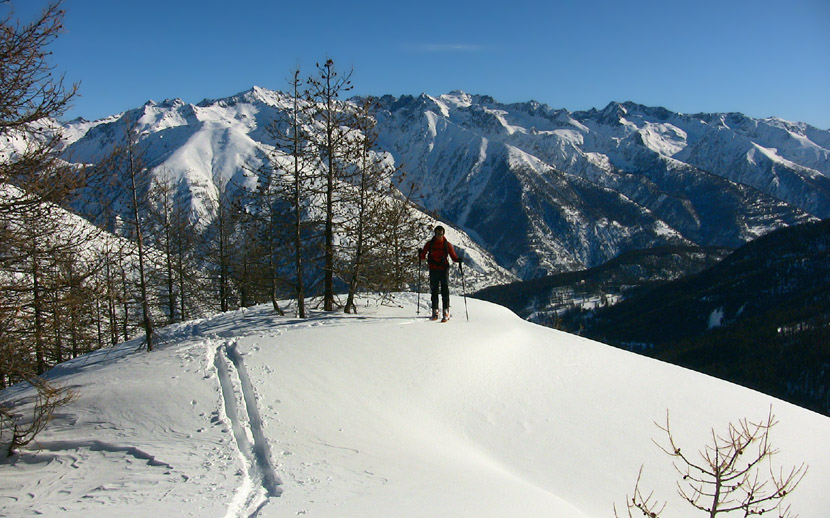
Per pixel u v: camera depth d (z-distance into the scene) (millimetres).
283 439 8242
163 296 24766
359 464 7547
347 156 16656
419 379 11266
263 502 6320
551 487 8688
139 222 17625
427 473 7484
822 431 12047
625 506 8453
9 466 8062
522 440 10047
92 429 8992
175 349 13391
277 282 17875
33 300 9820
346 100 16812
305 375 10852
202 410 9336
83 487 7039
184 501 6289
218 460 7578
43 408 9234
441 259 14672
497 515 6312
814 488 9828
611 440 10438
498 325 15172
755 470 10172
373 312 17000
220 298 29672
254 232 17203
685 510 8609
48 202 9656
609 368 13867
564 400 11750
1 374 9453
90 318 12273
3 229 9281
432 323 14477
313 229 17344
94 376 11844
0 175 9227
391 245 17188
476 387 11547
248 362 11430
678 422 11516
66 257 10266
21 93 9242
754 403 13070
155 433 8609
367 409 9883
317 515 5840
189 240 26953
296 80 16422
